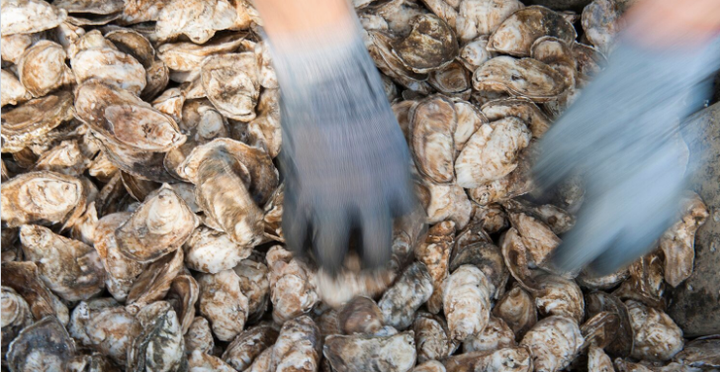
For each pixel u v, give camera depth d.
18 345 0.86
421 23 1.00
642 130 0.78
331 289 0.88
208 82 0.97
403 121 0.97
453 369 0.90
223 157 0.93
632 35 0.80
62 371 0.86
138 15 0.98
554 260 0.84
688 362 0.92
